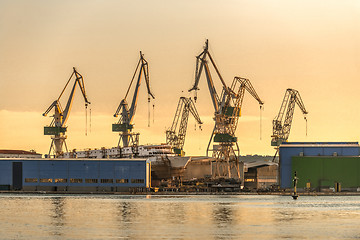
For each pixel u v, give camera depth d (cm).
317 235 14488
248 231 15138
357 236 14350
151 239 13788
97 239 13800
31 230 15312
